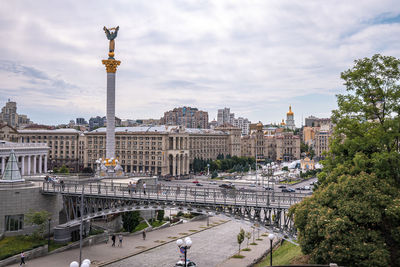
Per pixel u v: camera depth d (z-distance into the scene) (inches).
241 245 2945.4
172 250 2755.9
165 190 2437.3
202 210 2204.7
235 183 6220.5
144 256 2578.7
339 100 1857.8
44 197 2748.5
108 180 3700.8
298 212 1605.6
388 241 1417.3
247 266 2295.8
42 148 4977.9
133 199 2431.1
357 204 1408.7
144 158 7632.9
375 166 1590.8
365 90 1738.4
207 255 2642.7
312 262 1444.4
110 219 3223.4
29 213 2576.3
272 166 6412.4
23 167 4571.9
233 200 2180.1
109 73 4097.0
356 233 1370.6
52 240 2674.7
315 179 6766.7
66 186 2851.9
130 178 3964.1
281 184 5999.0
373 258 1293.1
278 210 2018.9
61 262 2314.2
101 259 2445.9
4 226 2564.0
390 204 1392.7
